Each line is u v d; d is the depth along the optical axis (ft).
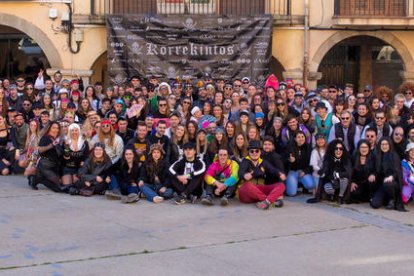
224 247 24.98
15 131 40.57
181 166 33.40
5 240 25.41
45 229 27.22
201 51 51.65
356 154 33.32
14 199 33.30
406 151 33.12
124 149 34.14
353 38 58.75
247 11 52.49
